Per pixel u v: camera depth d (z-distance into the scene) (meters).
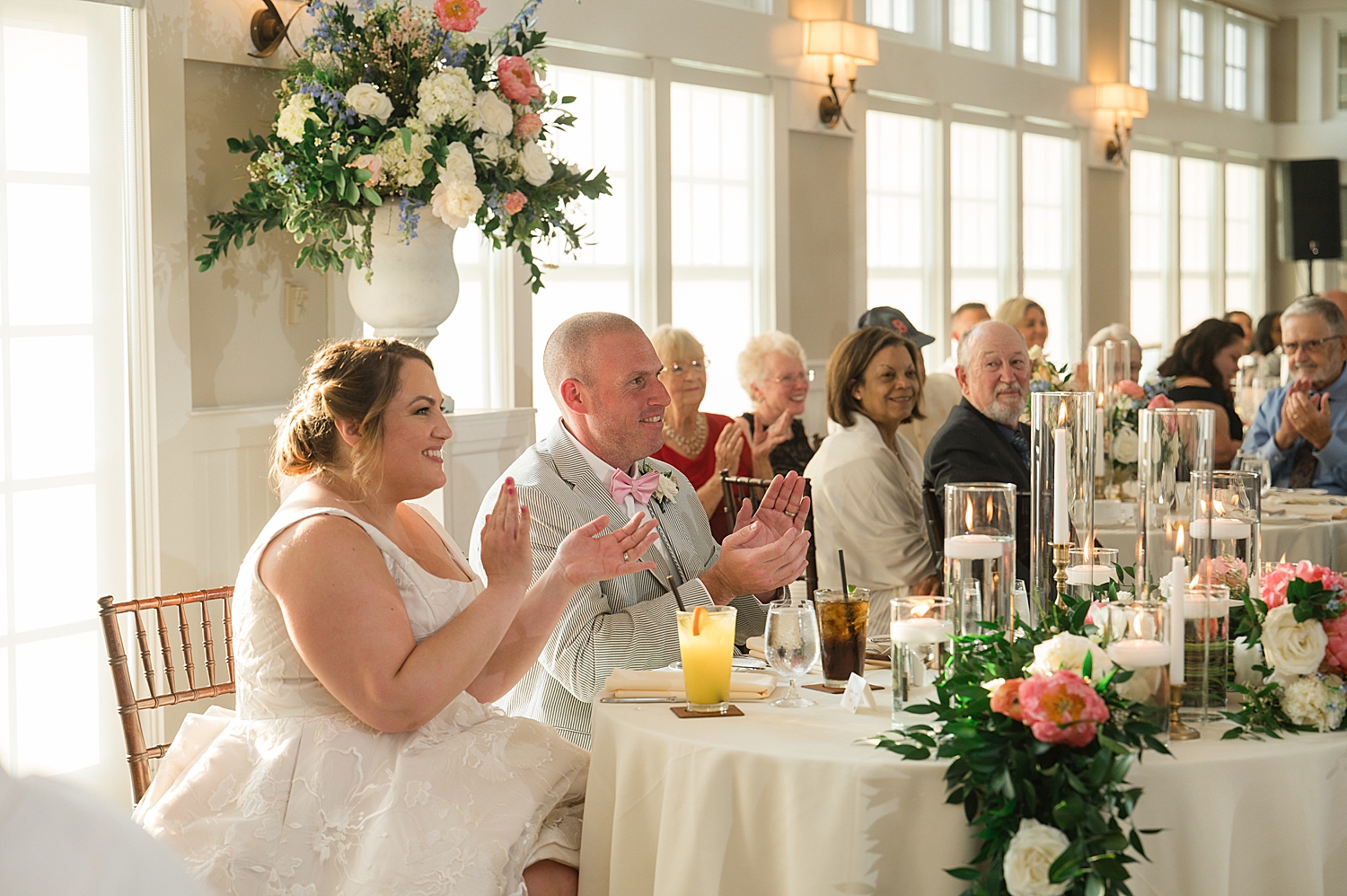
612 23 4.98
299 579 1.80
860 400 3.49
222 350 3.51
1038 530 1.94
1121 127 8.48
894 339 3.46
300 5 3.62
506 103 3.30
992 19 7.60
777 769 1.60
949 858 1.55
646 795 1.72
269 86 3.59
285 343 3.68
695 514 2.59
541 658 2.19
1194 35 9.91
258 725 1.86
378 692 1.77
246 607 1.88
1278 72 10.87
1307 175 10.74
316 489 1.96
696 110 5.62
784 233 5.97
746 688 1.87
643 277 5.31
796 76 5.96
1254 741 1.63
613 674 1.92
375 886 1.71
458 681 1.82
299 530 1.84
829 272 6.32
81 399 3.25
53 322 3.19
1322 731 1.67
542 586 2.02
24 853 0.55
